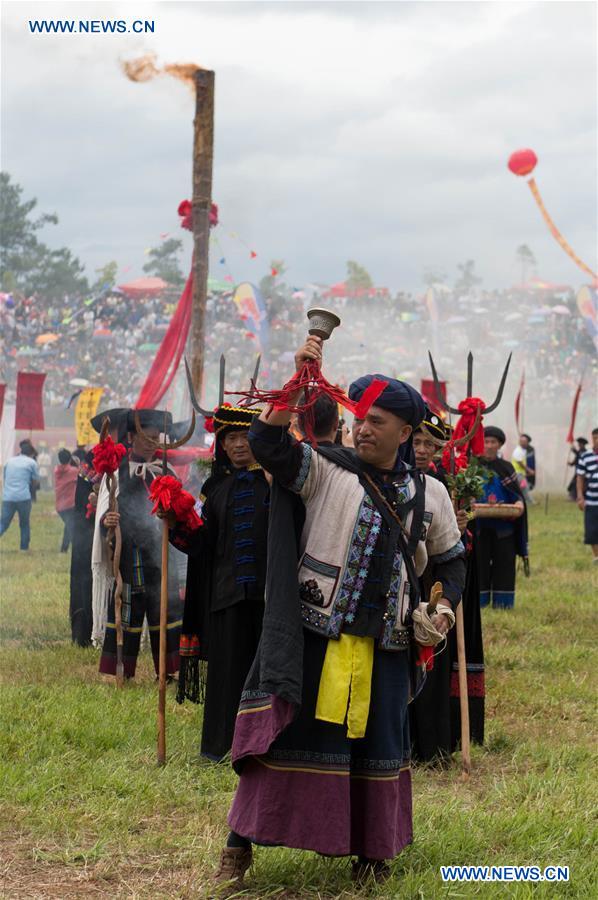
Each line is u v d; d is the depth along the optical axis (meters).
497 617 11.70
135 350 46.06
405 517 4.51
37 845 5.00
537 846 5.11
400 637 4.49
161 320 47.50
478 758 6.75
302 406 4.43
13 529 21.61
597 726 7.54
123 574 8.49
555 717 7.76
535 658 9.64
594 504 16.88
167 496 6.39
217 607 6.45
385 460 4.53
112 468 8.25
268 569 4.39
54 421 38.78
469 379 6.81
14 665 9.01
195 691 6.63
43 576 14.52
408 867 4.81
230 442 6.64
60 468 17.53
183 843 5.04
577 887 4.71
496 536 12.30
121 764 6.21
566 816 5.50
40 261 70.69
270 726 4.33
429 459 6.92
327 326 4.43
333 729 4.36
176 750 6.54
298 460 4.38
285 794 4.35
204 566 6.62
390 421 4.46
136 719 7.19
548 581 14.62
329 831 4.31
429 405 7.70
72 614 9.98
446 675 6.59
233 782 6.02
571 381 43.38
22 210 70.69
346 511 4.42
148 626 8.67
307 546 4.44
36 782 5.76
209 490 6.78
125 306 48.44
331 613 4.37
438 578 4.75
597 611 12.25
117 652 8.43
